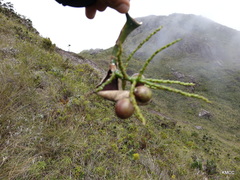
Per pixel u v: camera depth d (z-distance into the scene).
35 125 3.61
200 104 43.47
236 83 62.78
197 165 6.01
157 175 4.27
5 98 3.56
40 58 7.04
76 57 13.70
